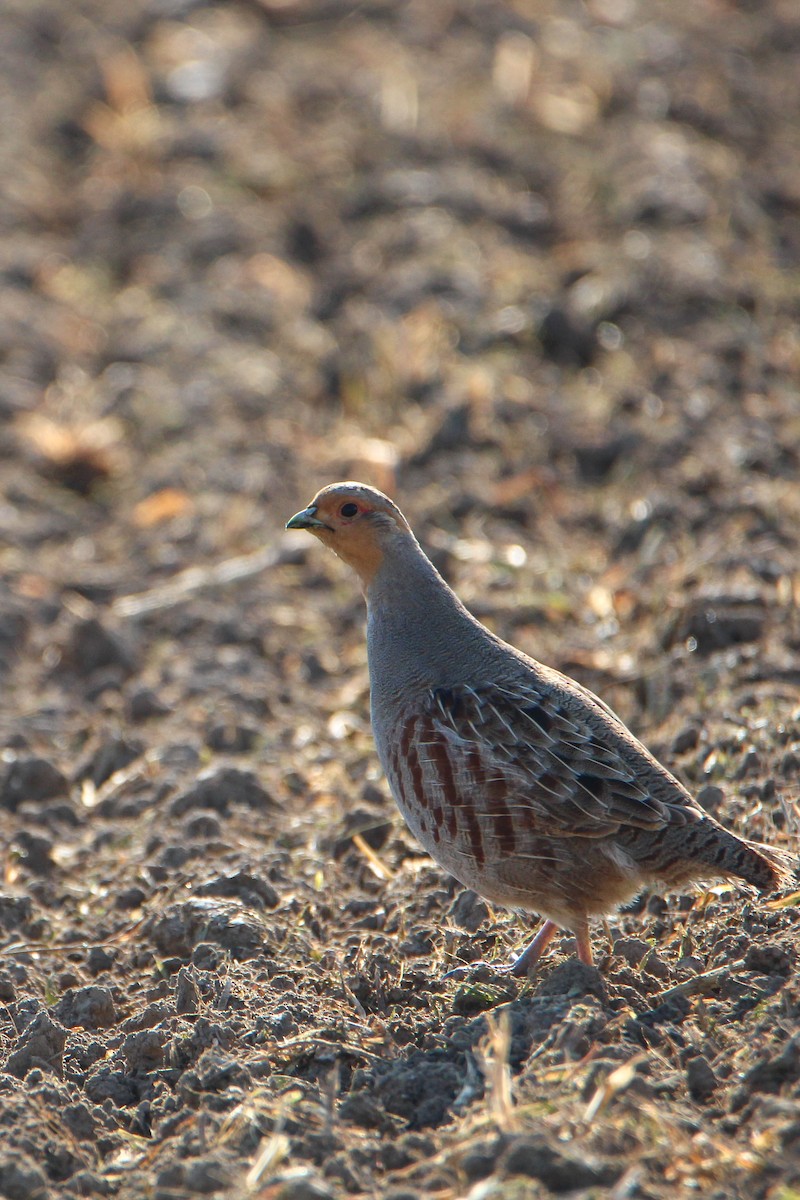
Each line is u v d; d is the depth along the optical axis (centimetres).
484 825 746
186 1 2678
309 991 785
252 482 1611
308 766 1166
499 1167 568
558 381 1700
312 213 2108
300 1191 575
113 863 1040
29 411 1775
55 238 2123
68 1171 652
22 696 1334
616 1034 668
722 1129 607
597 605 1293
